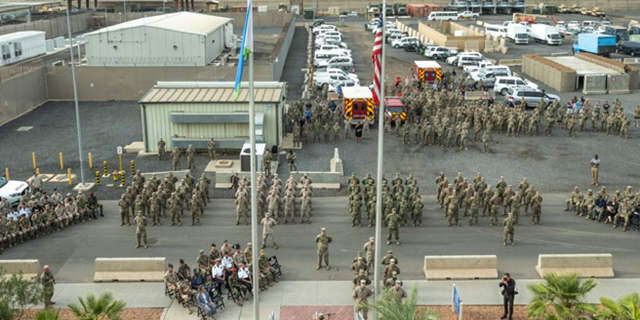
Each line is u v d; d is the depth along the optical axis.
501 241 28.12
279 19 109.69
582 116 45.28
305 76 64.50
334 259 26.41
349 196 31.36
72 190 35.16
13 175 37.56
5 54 63.69
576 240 28.11
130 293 23.64
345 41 92.31
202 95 41.75
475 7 126.81
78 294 23.58
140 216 27.62
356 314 21.17
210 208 32.44
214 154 39.53
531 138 44.12
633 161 39.06
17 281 19.44
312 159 39.78
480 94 55.75
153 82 56.69
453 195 29.52
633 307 16.98
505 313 21.33
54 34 89.75
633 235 28.62
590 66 61.81
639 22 107.19
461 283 24.08
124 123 49.06
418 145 42.69
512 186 34.81
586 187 34.84
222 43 69.75
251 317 21.83
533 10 127.06
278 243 28.02
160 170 38.09
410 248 27.42
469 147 42.12
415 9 124.62
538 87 59.53
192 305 22.61
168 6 118.81
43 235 29.19
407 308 16.73
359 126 43.12
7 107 49.78
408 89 53.19
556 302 19.12
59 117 51.06
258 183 31.61
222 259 23.53
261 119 39.88
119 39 58.19
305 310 22.23
